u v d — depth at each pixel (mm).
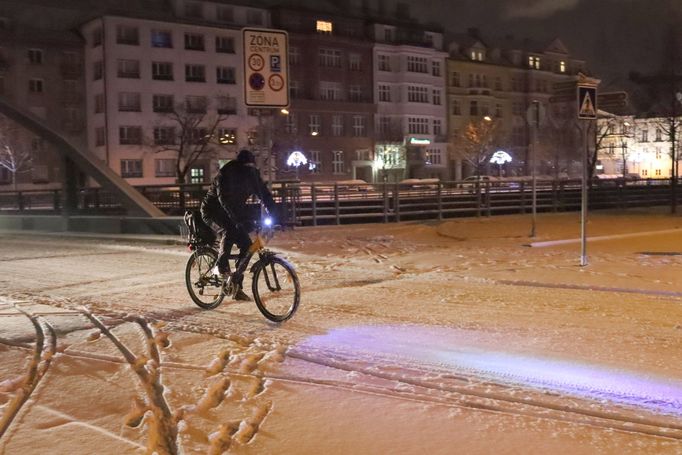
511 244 15727
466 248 14922
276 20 65312
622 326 7098
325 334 6996
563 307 8180
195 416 4648
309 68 66250
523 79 84500
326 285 10242
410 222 23500
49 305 9156
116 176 21422
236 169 7805
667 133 30266
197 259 8703
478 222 22750
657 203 34375
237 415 4652
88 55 60188
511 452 3971
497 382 5270
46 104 59438
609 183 35719
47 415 4723
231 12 63375
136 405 4910
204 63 61219
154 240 18547
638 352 6047
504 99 82125
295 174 59000
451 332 6973
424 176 73125
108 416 4699
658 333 6762
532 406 4727
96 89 59250
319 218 22375
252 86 10688
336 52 67875
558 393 4992
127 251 16375
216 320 7855
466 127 76250
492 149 72625
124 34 57969
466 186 28406
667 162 68938
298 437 4266
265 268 7777
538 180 31219
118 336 7125
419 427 4379
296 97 65375
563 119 66688
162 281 11242
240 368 5758
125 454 4047
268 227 8047
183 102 59969
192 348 6527
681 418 4469
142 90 58469
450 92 76688
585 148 11688
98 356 6309
